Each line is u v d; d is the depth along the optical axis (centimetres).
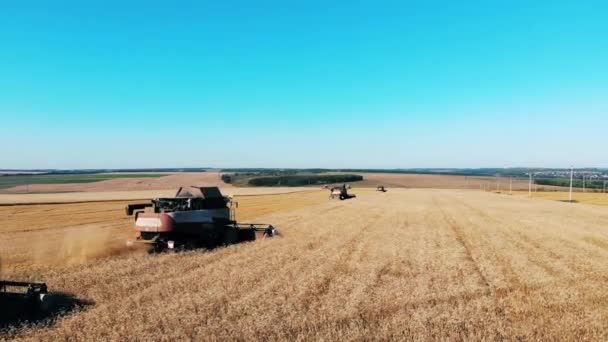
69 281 1288
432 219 3631
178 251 1834
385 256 1777
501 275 1439
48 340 835
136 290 1200
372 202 6288
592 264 1667
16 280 1298
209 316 971
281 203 6006
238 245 2014
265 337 855
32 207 5019
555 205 6269
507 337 863
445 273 1463
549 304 1105
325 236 2364
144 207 2012
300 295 1138
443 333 875
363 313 1006
